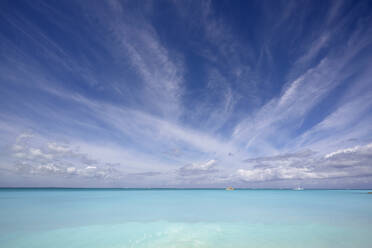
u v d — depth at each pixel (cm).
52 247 836
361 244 875
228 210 1861
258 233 1038
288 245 861
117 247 833
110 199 2967
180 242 896
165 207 2073
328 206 2188
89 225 1205
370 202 2680
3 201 2492
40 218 1395
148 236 984
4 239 935
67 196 3453
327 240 926
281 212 1739
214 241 909
